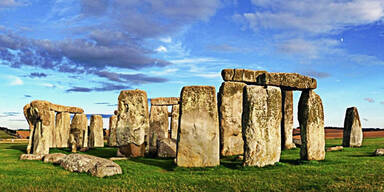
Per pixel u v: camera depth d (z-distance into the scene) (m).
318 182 9.50
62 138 25.00
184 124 13.26
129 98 18.70
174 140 19.16
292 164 13.14
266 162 12.49
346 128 20.66
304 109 13.95
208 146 13.09
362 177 9.81
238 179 10.24
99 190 8.97
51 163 14.08
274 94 13.03
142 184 9.75
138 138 18.11
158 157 17.47
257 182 9.80
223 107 17.56
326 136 30.81
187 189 9.19
